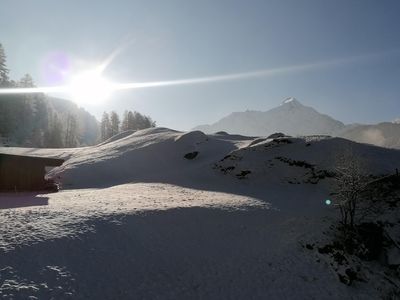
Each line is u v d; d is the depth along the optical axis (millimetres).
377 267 18531
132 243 16234
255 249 18672
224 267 16359
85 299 11867
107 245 15414
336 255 18312
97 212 18875
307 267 17547
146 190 33031
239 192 34156
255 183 38906
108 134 143625
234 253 17875
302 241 19672
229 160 45062
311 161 40062
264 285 15602
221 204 24984
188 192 32750
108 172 48344
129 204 22469
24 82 125438
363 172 29266
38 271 12406
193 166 48625
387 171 34875
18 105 113500
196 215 21547
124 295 12750
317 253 18641
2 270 11914
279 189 36281
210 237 19062
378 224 21578
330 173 36781
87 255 14250
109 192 30234
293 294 15383
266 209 24844
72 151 69875
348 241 19609
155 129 76500
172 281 14406
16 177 31078
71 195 27516
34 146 109188
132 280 13703
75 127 144750
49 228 15570
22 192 30156
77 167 49594
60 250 13984
